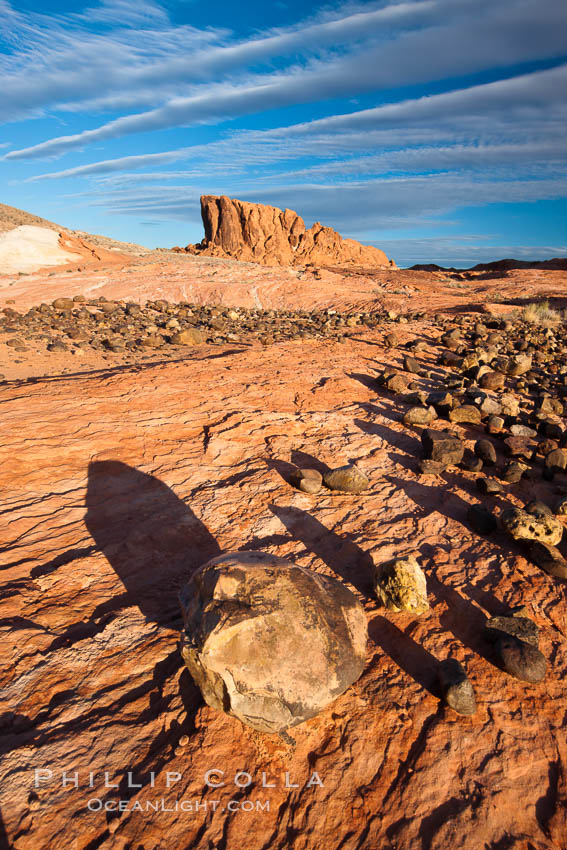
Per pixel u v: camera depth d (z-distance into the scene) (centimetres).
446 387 773
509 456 550
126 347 1078
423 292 2880
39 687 246
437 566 354
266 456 516
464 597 323
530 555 364
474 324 1499
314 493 450
